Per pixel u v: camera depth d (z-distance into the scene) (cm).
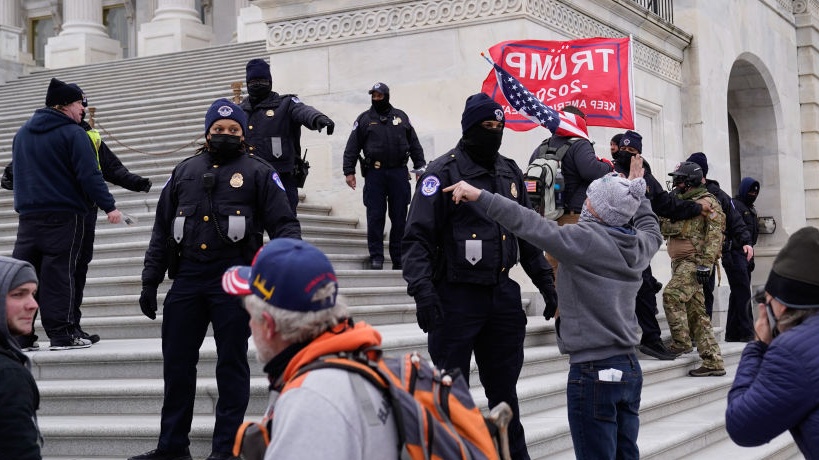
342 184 1148
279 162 811
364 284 897
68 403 611
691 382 874
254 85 809
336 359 234
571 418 451
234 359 507
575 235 430
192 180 516
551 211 708
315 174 1164
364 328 244
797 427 305
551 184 708
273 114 809
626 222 445
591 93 862
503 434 261
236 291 254
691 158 1102
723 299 1439
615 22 1236
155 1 3309
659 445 642
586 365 444
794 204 1964
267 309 241
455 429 242
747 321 1170
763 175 1923
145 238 963
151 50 2645
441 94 1085
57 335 688
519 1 1036
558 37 1098
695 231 899
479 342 502
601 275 438
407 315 844
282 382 242
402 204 957
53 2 3462
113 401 604
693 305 915
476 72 1064
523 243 521
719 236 894
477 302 488
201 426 546
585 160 711
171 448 510
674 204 870
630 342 444
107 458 554
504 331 495
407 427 231
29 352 677
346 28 1146
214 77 1723
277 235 516
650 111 1359
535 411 673
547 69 866
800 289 308
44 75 2075
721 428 755
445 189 432
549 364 771
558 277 452
